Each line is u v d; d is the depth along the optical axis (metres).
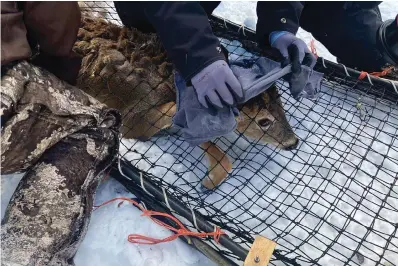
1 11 0.95
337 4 1.51
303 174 1.30
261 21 1.30
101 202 1.28
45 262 0.98
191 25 1.07
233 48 1.69
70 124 1.08
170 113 1.40
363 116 1.52
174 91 1.42
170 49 1.12
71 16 1.05
